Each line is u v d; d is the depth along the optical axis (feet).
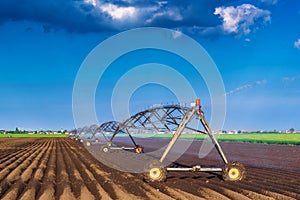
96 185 43.45
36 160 75.77
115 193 38.63
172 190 39.34
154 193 38.06
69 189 40.91
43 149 120.67
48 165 67.87
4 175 52.80
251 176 50.14
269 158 81.92
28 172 55.16
